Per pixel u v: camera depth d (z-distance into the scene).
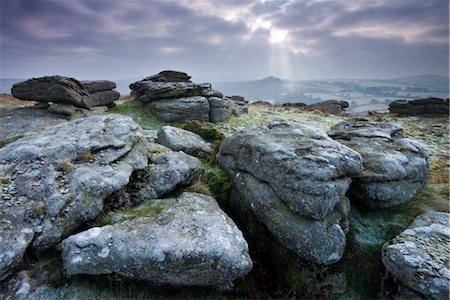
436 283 1.93
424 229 2.44
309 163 2.53
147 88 7.70
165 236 2.05
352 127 4.35
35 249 2.11
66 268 1.99
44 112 6.00
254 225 2.75
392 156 3.13
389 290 2.24
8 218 2.12
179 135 4.31
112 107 7.62
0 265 1.90
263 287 2.37
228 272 1.95
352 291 2.33
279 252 2.54
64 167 2.58
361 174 2.88
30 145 2.84
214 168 3.56
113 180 2.59
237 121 7.93
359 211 2.93
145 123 6.72
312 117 9.65
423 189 3.43
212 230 2.14
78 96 6.25
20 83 5.99
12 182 2.43
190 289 2.05
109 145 2.99
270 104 13.21
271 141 3.03
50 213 2.23
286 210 2.49
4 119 5.41
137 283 2.02
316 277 2.36
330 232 2.32
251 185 2.82
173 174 2.99
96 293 1.96
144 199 2.74
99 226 2.33
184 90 7.52
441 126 8.55
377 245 2.56
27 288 1.93
